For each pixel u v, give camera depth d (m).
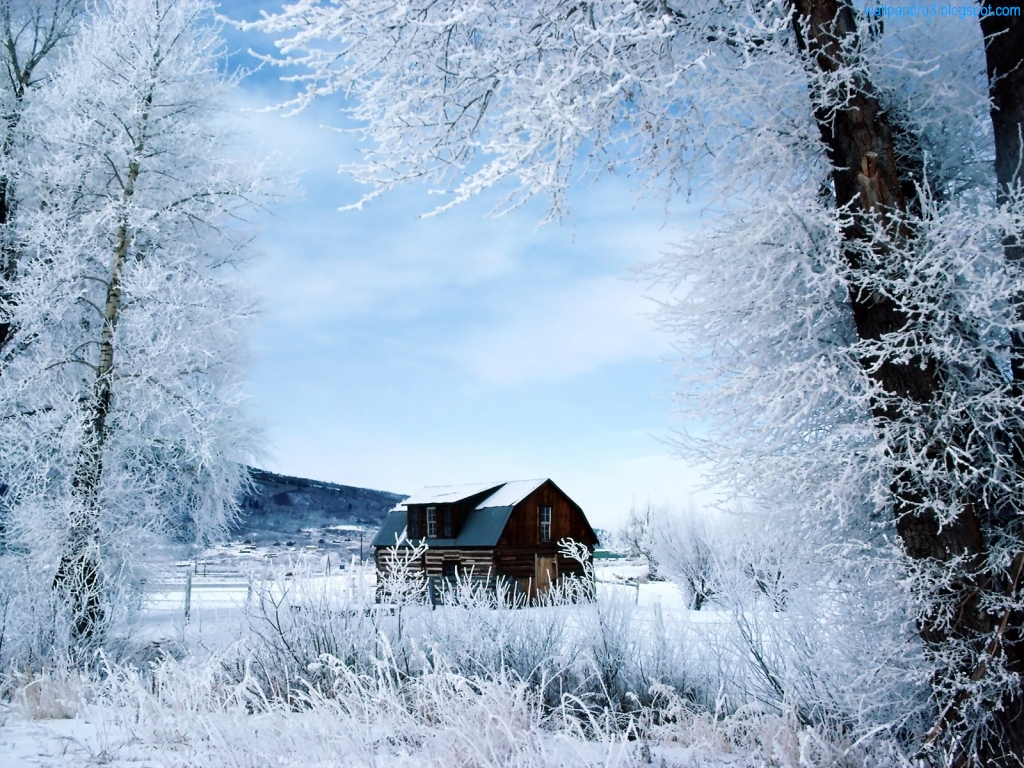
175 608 13.09
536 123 3.72
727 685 5.64
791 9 3.95
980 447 3.72
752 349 4.45
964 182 4.33
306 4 3.90
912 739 3.93
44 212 12.21
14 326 12.12
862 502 4.10
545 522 24.80
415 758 3.82
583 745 4.31
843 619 4.27
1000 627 3.40
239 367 14.00
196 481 13.04
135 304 11.73
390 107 4.34
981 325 3.68
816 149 4.40
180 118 13.00
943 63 4.23
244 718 4.63
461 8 4.27
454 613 6.84
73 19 14.60
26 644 8.73
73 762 4.15
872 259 3.87
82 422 11.05
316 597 6.78
